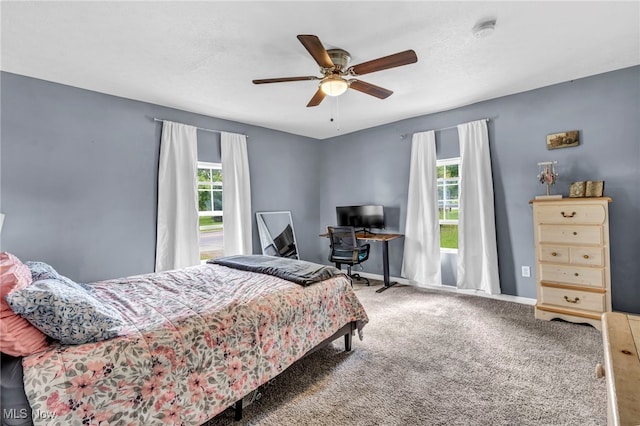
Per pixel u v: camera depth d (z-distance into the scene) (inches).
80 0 66.2
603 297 101.2
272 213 185.6
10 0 65.9
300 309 77.7
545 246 112.3
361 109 149.7
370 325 114.3
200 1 67.4
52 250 110.0
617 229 111.4
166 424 51.5
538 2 70.7
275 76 107.7
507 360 86.7
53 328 47.3
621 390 33.2
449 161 156.5
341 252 167.6
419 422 63.4
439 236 157.5
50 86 109.4
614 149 111.2
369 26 78.5
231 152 161.8
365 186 191.8
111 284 85.4
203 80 110.7
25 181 104.9
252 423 64.2
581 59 100.7
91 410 45.1
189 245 142.7
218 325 61.2
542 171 125.9
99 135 120.3
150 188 134.0
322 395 73.1
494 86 123.2
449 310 127.9
